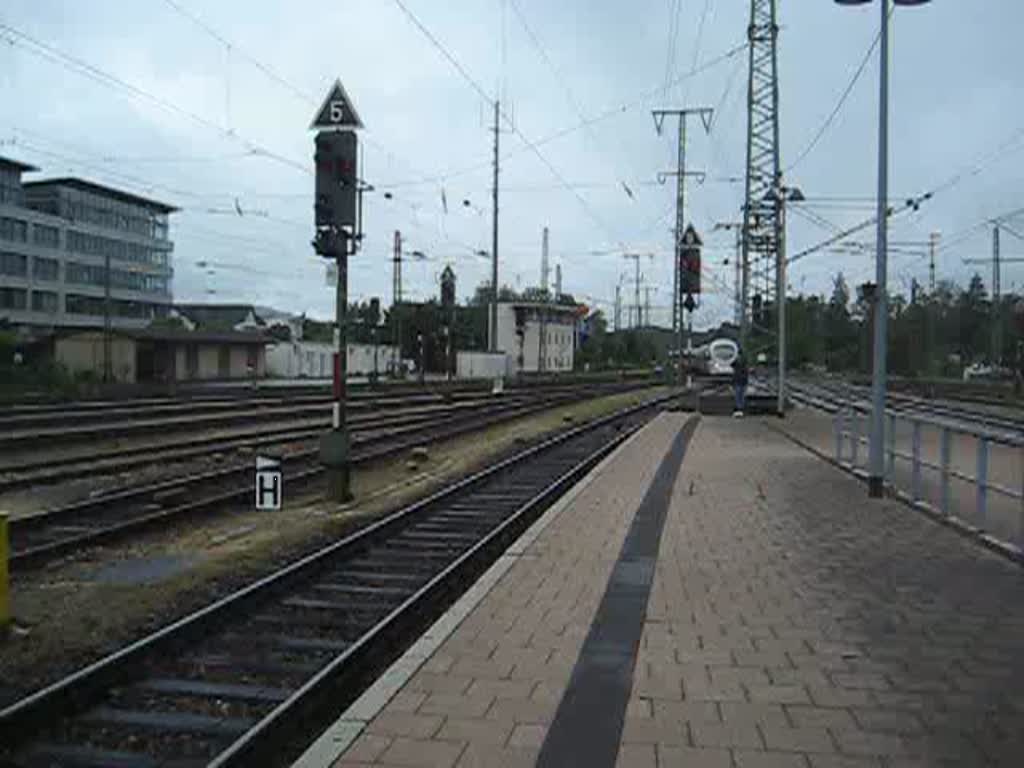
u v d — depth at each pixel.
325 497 17.44
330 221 16.27
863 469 18.16
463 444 29.17
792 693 6.29
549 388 66.69
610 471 18.88
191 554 12.41
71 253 106.94
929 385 70.88
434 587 10.58
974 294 106.75
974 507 13.45
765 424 32.41
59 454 22.80
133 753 6.29
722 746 5.41
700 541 11.58
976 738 5.52
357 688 7.79
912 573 9.80
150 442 25.98
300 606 10.20
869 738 5.53
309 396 49.09
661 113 58.59
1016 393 62.81
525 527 15.53
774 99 43.72
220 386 62.78
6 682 7.51
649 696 6.24
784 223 37.69
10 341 58.88
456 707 6.03
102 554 12.27
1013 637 7.54
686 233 34.69
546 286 109.44
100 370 73.00
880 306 15.60
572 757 5.26
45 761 6.16
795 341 132.12
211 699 7.34
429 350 106.69
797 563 10.32
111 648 8.51
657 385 79.69
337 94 16.02
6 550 8.46
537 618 8.13
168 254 123.19
